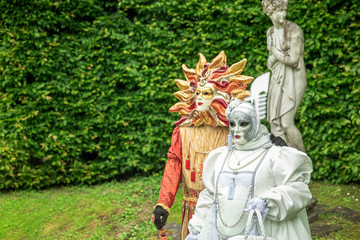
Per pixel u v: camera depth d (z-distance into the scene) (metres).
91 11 6.33
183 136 3.17
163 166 6.57
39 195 5.96
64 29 6.40
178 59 6.38
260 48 6.03
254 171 2.37
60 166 6.29
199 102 3.02
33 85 6.14
